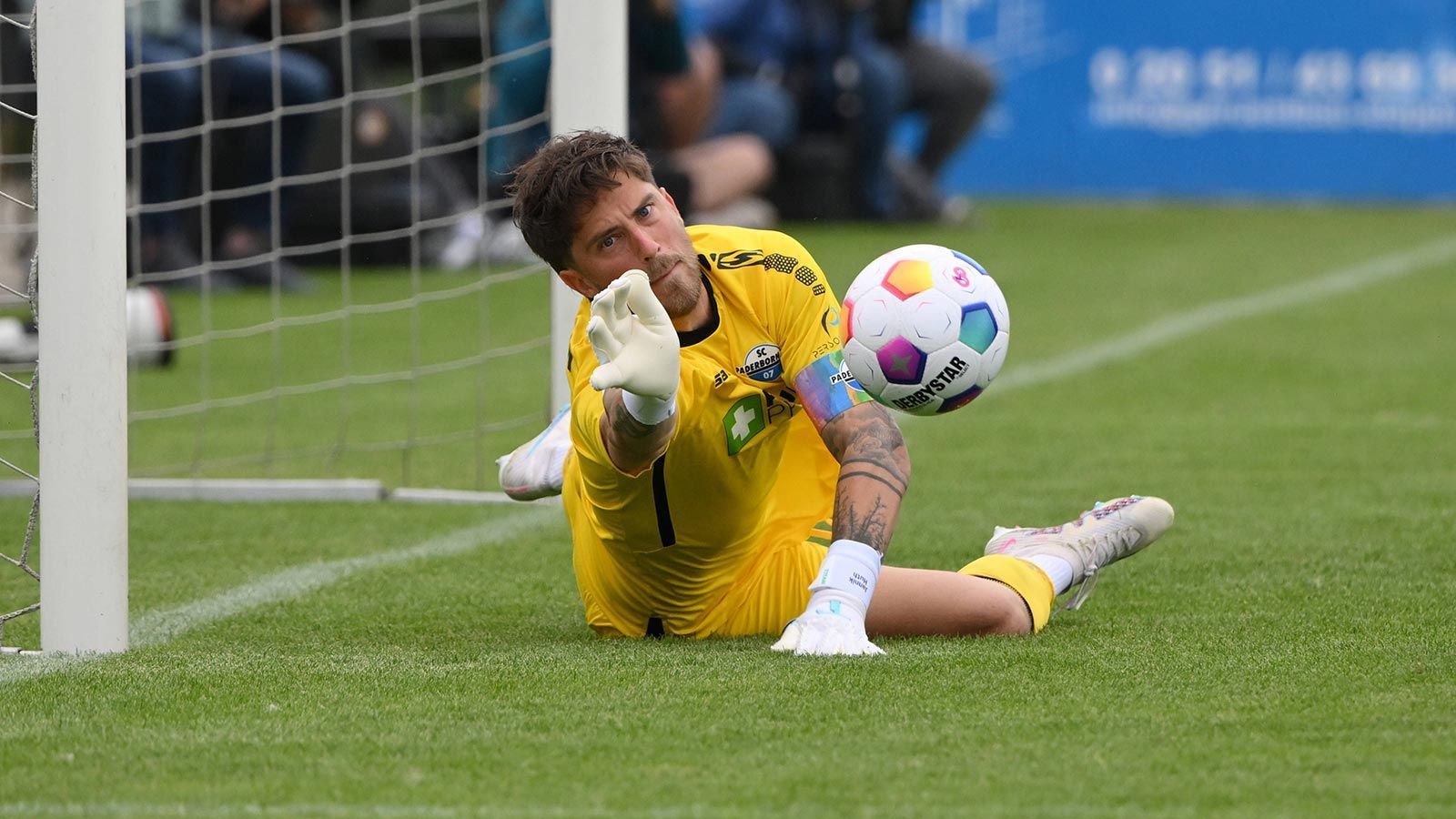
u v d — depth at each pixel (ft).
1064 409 78.84
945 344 35.17
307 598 44.39
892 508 35.76
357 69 130.62
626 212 33.86
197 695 33.04
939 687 32.73
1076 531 40.57
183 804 26.30
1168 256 144.77
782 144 157.48
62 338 36.24
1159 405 79.51
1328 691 32.40
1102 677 33.55
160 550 51.78
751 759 28.25
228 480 63.87
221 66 117.39
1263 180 192.34
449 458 69.92
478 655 36.55
